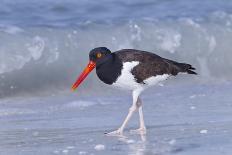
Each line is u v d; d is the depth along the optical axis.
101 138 11.00
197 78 17.47
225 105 13.69
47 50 16.11
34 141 10.77
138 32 17.56
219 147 10.00
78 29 17.11
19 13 19.73
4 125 12.08
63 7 20.73
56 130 11.66
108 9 21.06
